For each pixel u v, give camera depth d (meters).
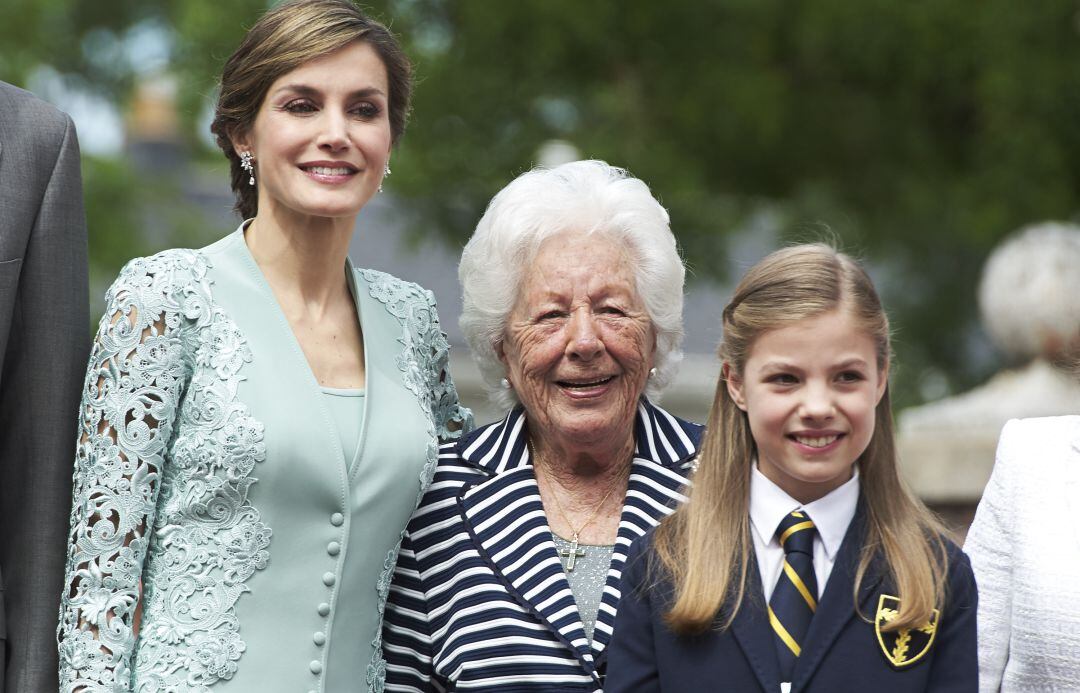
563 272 5.16
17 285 4.92
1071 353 7.74
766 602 4.80
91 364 4.79
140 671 4.71
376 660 5.12
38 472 4.92
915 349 18.44
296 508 4.86
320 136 4.96
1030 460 4.98
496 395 5.65
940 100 15.99
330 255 5.18
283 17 5.02
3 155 4.95
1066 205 14.86
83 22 22.92
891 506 4.90
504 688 5.07
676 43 14.87
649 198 5.34
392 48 5.16
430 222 14.48
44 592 4.88
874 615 4.73
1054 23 14.81
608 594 5.12
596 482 5.42
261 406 4.83
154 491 4.75
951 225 16.48
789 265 4.88
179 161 27.56
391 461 5.03
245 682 4.75
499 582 5.18
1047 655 4.79
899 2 15.09
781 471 4.90
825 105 15.76
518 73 14.12
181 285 4.89
